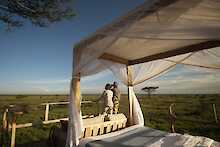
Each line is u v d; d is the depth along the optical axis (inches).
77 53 139.6
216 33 91.7
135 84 201.5
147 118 355.3
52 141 163.6
